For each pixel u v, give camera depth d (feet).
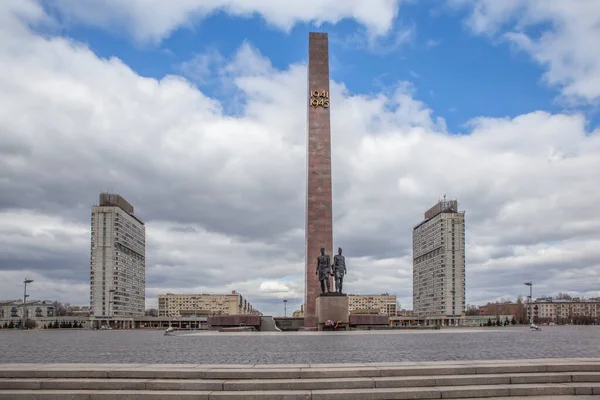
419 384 50.26
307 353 79.46
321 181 212.64
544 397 47.96
